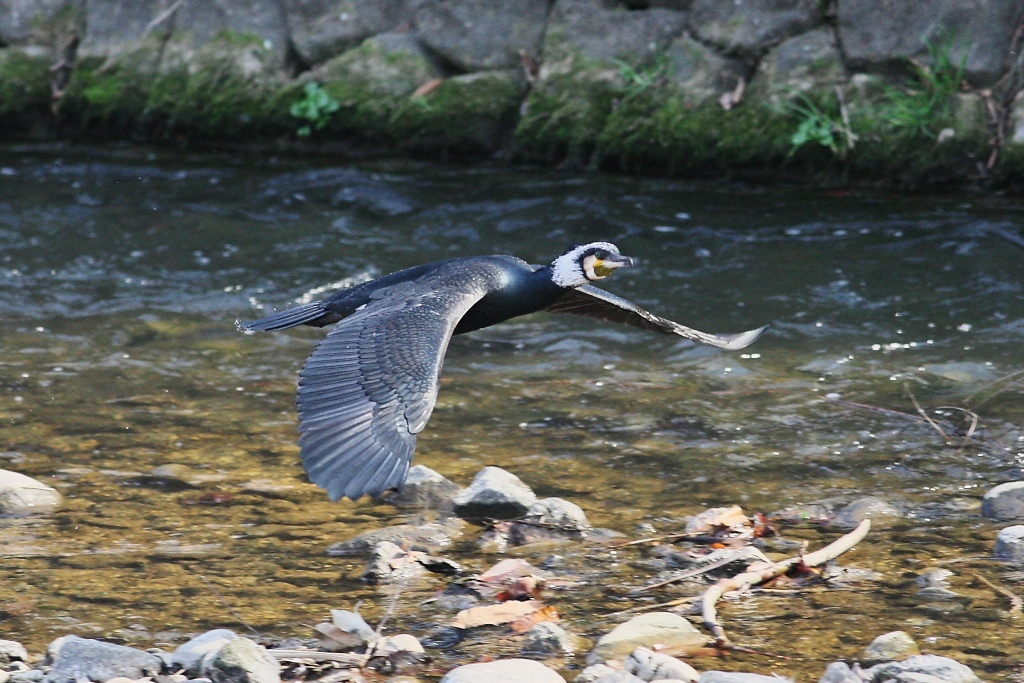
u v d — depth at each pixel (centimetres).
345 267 1487
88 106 1995
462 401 1109
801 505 884
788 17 1706
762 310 1352
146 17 1984
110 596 741
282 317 723
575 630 707
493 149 1859
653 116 1750
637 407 1095
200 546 811
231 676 632
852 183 1698
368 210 1678
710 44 1744
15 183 1789
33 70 2017
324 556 801
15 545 806
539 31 1828
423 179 1783
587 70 1784
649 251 1522
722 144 1727
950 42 1634
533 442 1015
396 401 598
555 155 1817
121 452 975
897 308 1345
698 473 951
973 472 948
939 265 1448
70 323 1309
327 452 580
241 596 744
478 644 692
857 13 1667
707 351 1242
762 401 1108
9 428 1023
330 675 653
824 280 1423
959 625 702
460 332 769
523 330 1312
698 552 805
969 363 1193
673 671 637
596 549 814
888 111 1659
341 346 638
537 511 854
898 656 661
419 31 1878
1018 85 1616
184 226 1627
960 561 786
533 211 1653
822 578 767
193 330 1295
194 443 997
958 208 1602
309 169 1838
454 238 1579
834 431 1034
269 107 1917
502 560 785
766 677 618
